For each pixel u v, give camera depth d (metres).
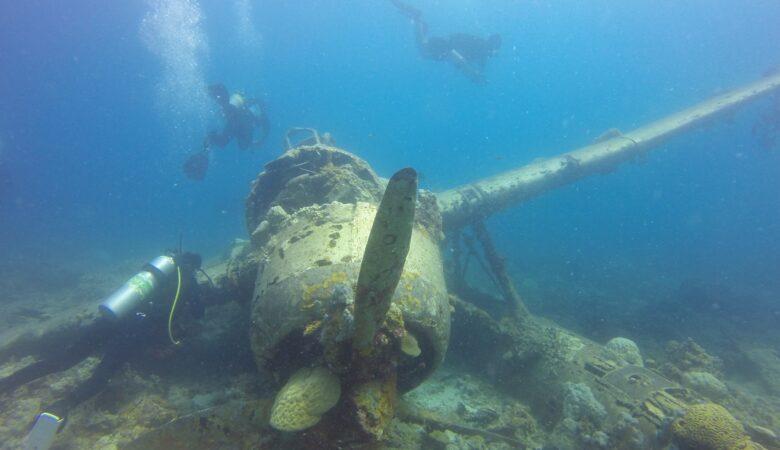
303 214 4.27
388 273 2.28
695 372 5.89
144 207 53.84
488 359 6.50
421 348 3.51
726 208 84.06
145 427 4.86
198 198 60.94
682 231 44.34
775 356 9.72
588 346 6.00
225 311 6.80
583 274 19.30
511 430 5.04
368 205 4.14
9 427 5.12
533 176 9.79
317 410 2.71
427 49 20.75
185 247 22.91
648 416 4.49
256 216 6.04
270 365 3.45
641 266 22.70
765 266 22.83
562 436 4.56
